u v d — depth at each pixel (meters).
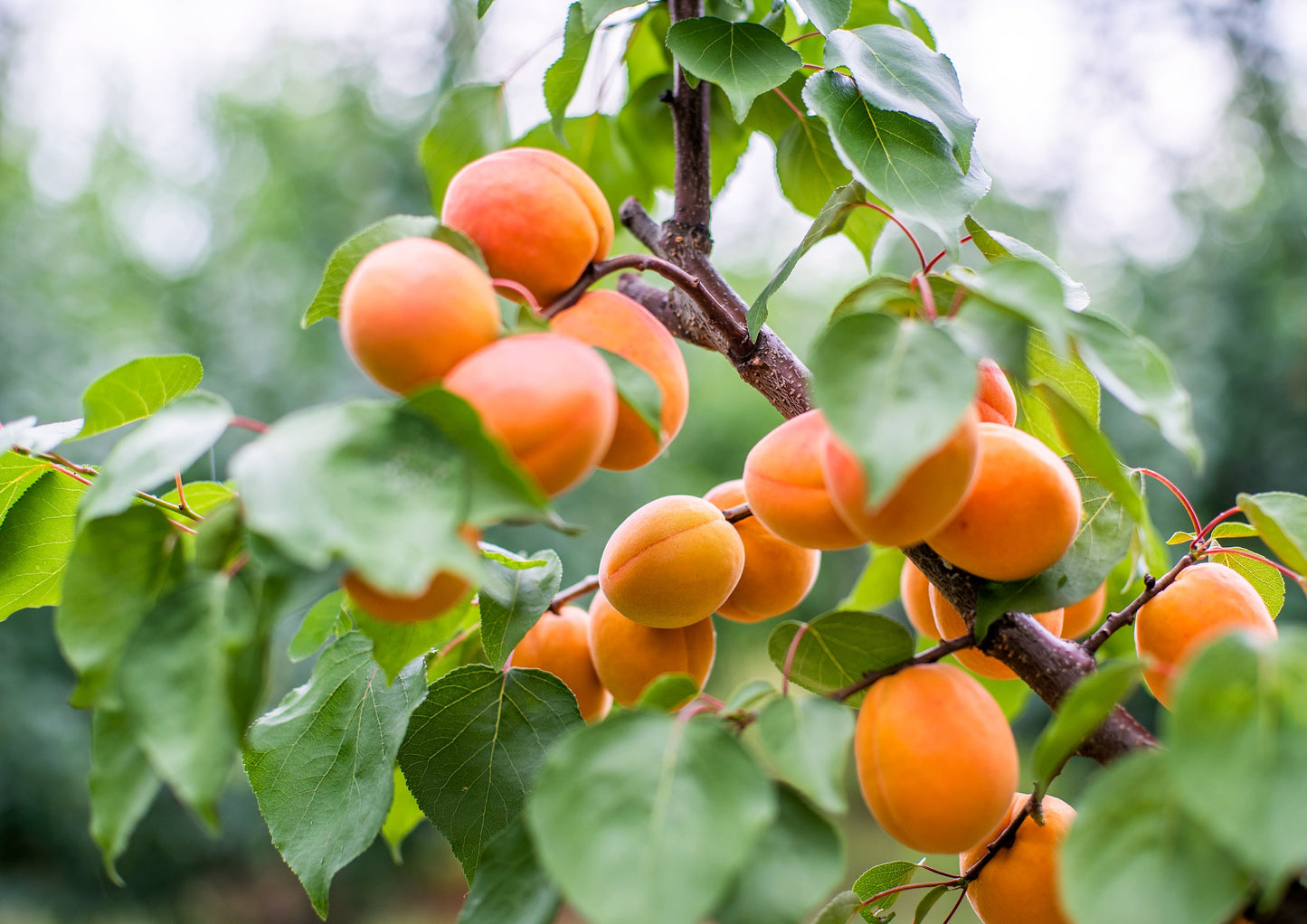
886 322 0.67
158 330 4.22
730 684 5.06
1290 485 3.79
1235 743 0.62
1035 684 0.73
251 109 5.05
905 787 0.69
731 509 0.81
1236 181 4.71
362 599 0.67
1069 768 2.34
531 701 0.80
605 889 0.64
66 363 3.74
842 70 0.78
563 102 0.92
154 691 0.64
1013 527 0.70
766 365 0.79
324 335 3.96
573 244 0.75
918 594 0.82
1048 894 0.73
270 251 4.38
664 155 0.99
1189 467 3.61
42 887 3.47
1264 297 4.08
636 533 0.78
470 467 0.65
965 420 0.67
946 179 0.75
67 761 3.38
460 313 0.68
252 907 3.91
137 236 4.98
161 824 3.55
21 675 3.37
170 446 0.66
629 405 0.72
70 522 0.79
